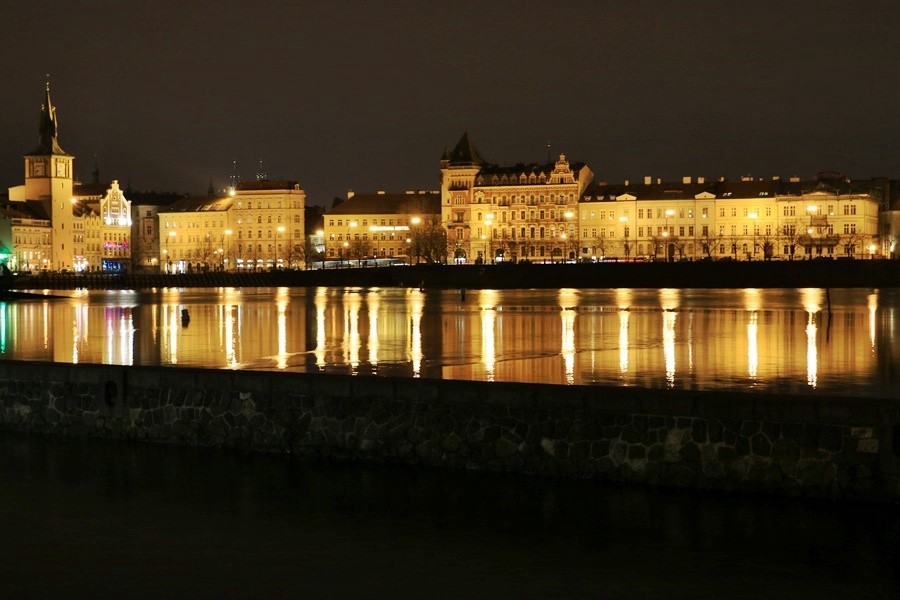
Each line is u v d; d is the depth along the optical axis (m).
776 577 31.84
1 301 170.50
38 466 43.91
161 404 46.62
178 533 36.22
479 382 41.03
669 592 30.97
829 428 36.09
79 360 71.62
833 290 194.88
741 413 37.12
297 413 43.97
